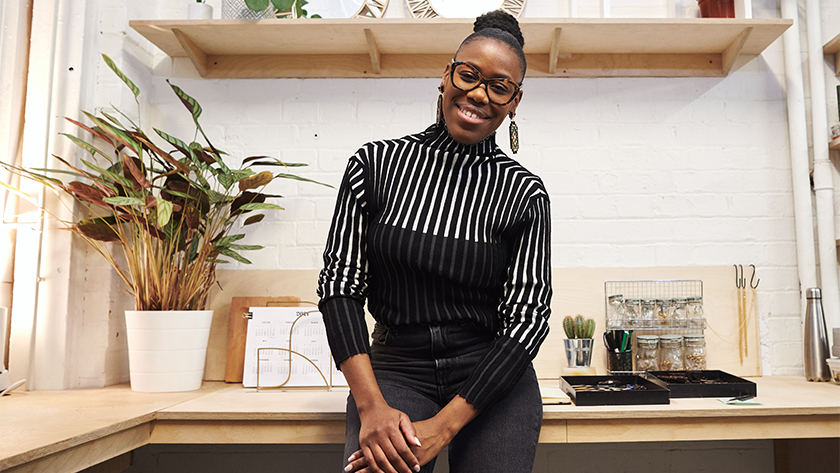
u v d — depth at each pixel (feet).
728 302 6.51
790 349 6.51
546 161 6.82
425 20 6.16
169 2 7.10
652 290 6.56
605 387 4.99
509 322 3.80
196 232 5.96
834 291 6.48
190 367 5.66
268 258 6.73
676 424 4.45
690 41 6.54
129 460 5.93
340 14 7.02
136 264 5.67
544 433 4.44
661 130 6.84
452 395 3.73
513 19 4.33
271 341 5.97
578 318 6.00
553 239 6.71
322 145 6.90
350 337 3.56
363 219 3.92
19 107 5.93
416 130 6.89
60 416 4.19
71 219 5.83
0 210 5.77
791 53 6.81
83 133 6.01
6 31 5.86
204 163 6.06
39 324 5.69
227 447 6.67
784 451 6.39
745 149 6.81
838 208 6.72
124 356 6.39
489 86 3.68
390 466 3.14
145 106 6.84
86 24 6.13
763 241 6.68
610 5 7.02
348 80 6.98
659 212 6.73
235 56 6.97
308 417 4.43
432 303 3.71
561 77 6.92
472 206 3.83
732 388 4.94
